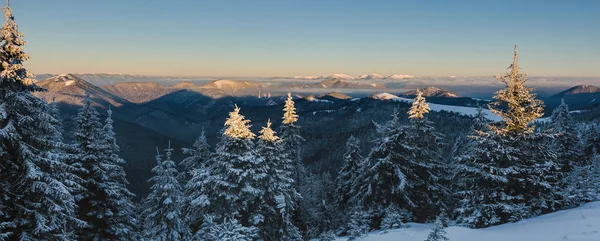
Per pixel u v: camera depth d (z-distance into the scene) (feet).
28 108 44.70
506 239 56.80
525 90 74.95
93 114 68.49
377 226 89.66
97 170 67.26
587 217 60.64
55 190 45.09
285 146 127.65
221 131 84.23
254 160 71.41
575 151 143.54
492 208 72.84
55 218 46.98
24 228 46.06
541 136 75.82
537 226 62.03
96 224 69.00
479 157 78.95
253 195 70.08
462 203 83.05
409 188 90.63
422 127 101.19
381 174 91.09
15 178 45.80
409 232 69.82
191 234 73.56
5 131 41.50
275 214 74.69
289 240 78.64
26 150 43.73
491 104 79.30
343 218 124.77
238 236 43.60
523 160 76.74
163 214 71.56
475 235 61.52
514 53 75.31
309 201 145.18
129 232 72.38
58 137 50.96
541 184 72.18
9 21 42.91
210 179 69.56
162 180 71.15
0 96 43.57
